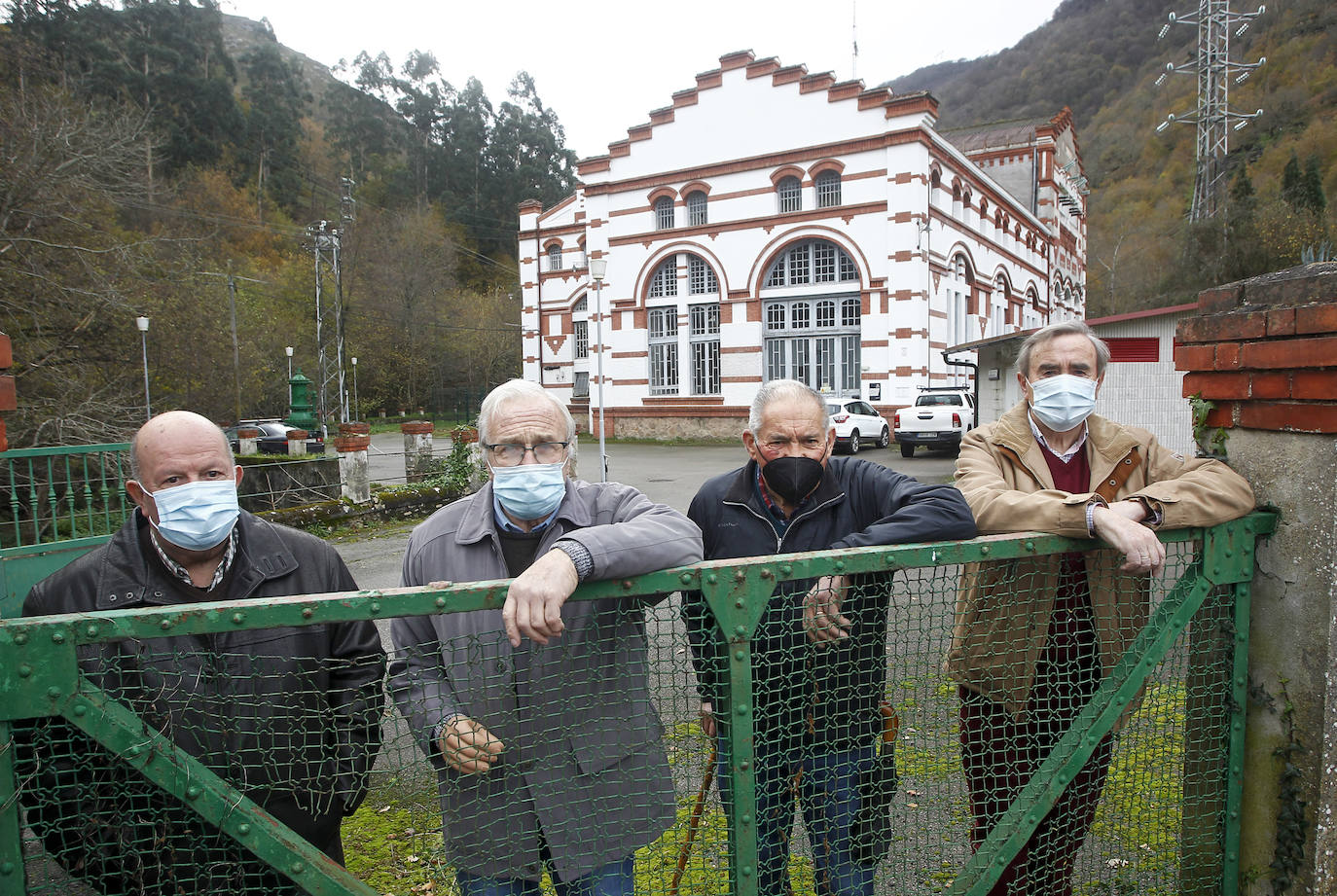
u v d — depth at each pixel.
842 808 2.02
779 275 25.22
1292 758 1.83
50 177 12.49
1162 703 2.49
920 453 19.88
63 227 13.12
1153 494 1.80
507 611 1.42
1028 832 1.85
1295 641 1.81
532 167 70.69
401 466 21.23
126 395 13.21
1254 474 1.93
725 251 25.52
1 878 1.36
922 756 2.32
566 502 1.99
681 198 26.16
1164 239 41.31
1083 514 1.75
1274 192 34.19
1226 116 28.53
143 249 14.69
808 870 2.28
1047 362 2.24
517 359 56.28
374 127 68.88
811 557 1.62
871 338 23.52
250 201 52.25
